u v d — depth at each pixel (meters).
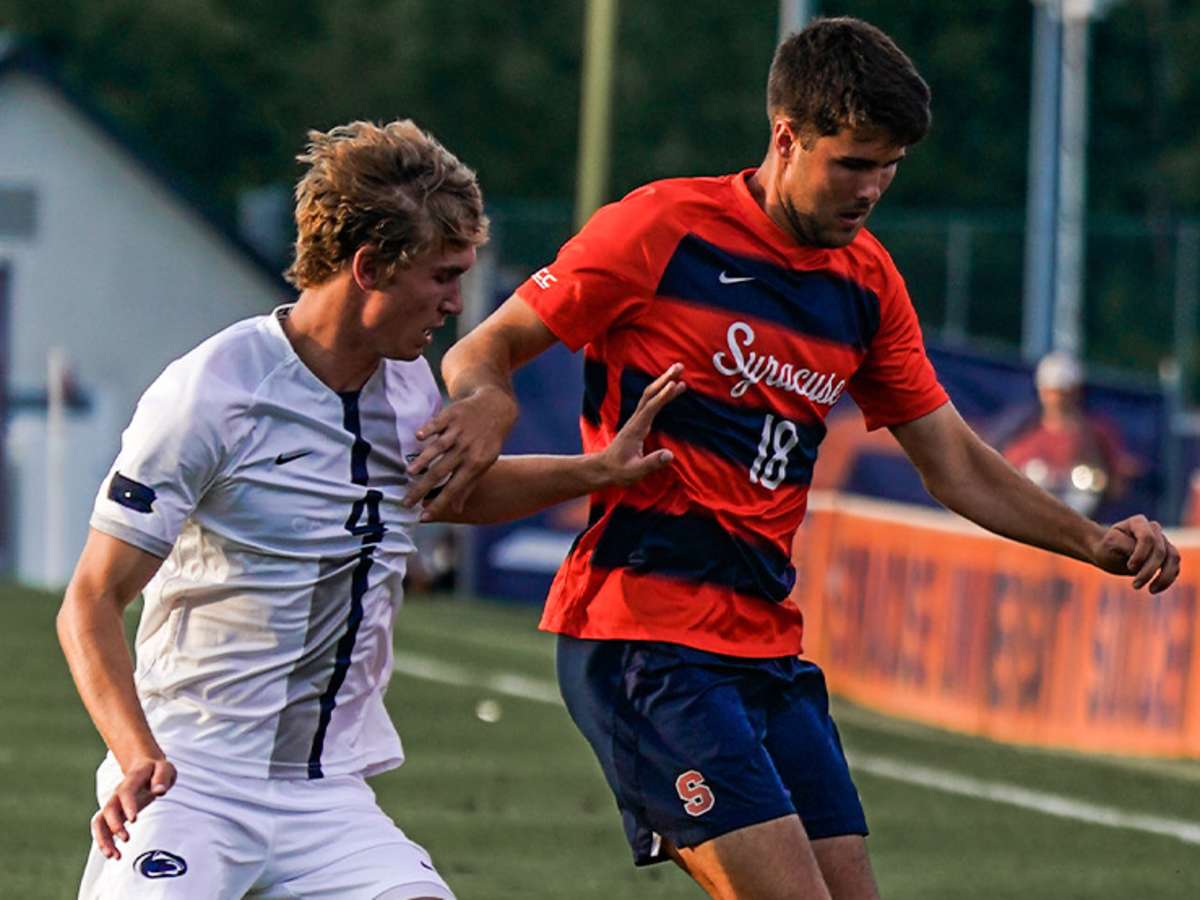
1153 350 107.50
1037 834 25.31
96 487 82.81
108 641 12.23
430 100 139.75
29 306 86.31
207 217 87.88
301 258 12.55
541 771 28.55
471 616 47.72
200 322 88.38
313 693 12.98
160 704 12.95
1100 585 32.03
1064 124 71.88
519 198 139.25
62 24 136.50
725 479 14.15
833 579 37.75
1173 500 51.16
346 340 12.62
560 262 14.31
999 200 132.50
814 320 14.30
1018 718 32.94
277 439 12.61
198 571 12.76
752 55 137.12
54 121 86.31
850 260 14.53
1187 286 86.88
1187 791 28.22
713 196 14.30
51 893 20.92
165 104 137.62
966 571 34.16
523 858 23.28
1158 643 31.28
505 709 33.75
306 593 12.80
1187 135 135.12
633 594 14.22
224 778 12.80
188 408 12.39
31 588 48.62
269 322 12.74
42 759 28.17
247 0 144.62
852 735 32.34
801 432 14.44
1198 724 30.66
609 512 14.29
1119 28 134.50
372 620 13.09
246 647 12.79
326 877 12.83
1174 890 22.48
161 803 12.69
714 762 13.88
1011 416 45.41
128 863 12.52
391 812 25.62
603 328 14.29
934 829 25.48
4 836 23.48
